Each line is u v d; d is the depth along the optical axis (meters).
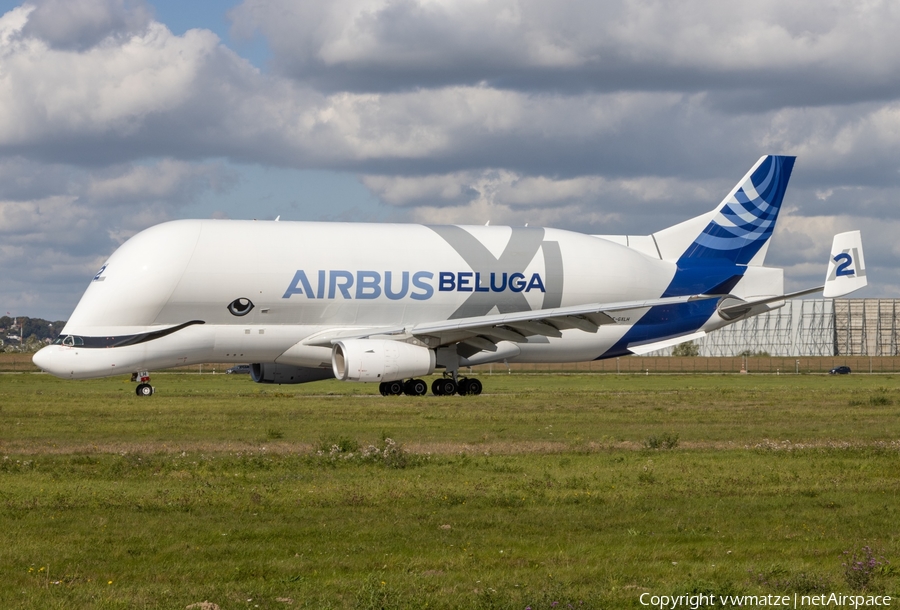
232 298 98.88
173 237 99.00
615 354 118.12
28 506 38.22
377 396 105.81
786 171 123.31
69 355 95.62
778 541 33.44
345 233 104.81
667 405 95.19
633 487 44.19
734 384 151.38
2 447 58.00
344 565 29.59
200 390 121.06
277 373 110.75
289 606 25.45
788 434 67.75
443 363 107.75
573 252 113.00
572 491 42.88
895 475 48.03
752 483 45.25
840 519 37.03
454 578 28.16
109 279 98.06
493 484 44.59
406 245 106.12
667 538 33.75
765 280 121.88
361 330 103.44
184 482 44.88
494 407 89.94
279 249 100.88
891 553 31.45
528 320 101.38
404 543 32.72
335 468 49.88
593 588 27.16
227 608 24.97
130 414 81.00
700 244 121.06
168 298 97.31
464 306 107.38
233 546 32.16
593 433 68.12
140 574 28.58
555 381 159.75
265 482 44.88
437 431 68.44
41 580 27.84
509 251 110.00
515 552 31.44
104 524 35.25
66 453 55.34
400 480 45.69
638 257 117.00
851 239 115.44
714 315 119.12
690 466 51.09
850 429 71.75
